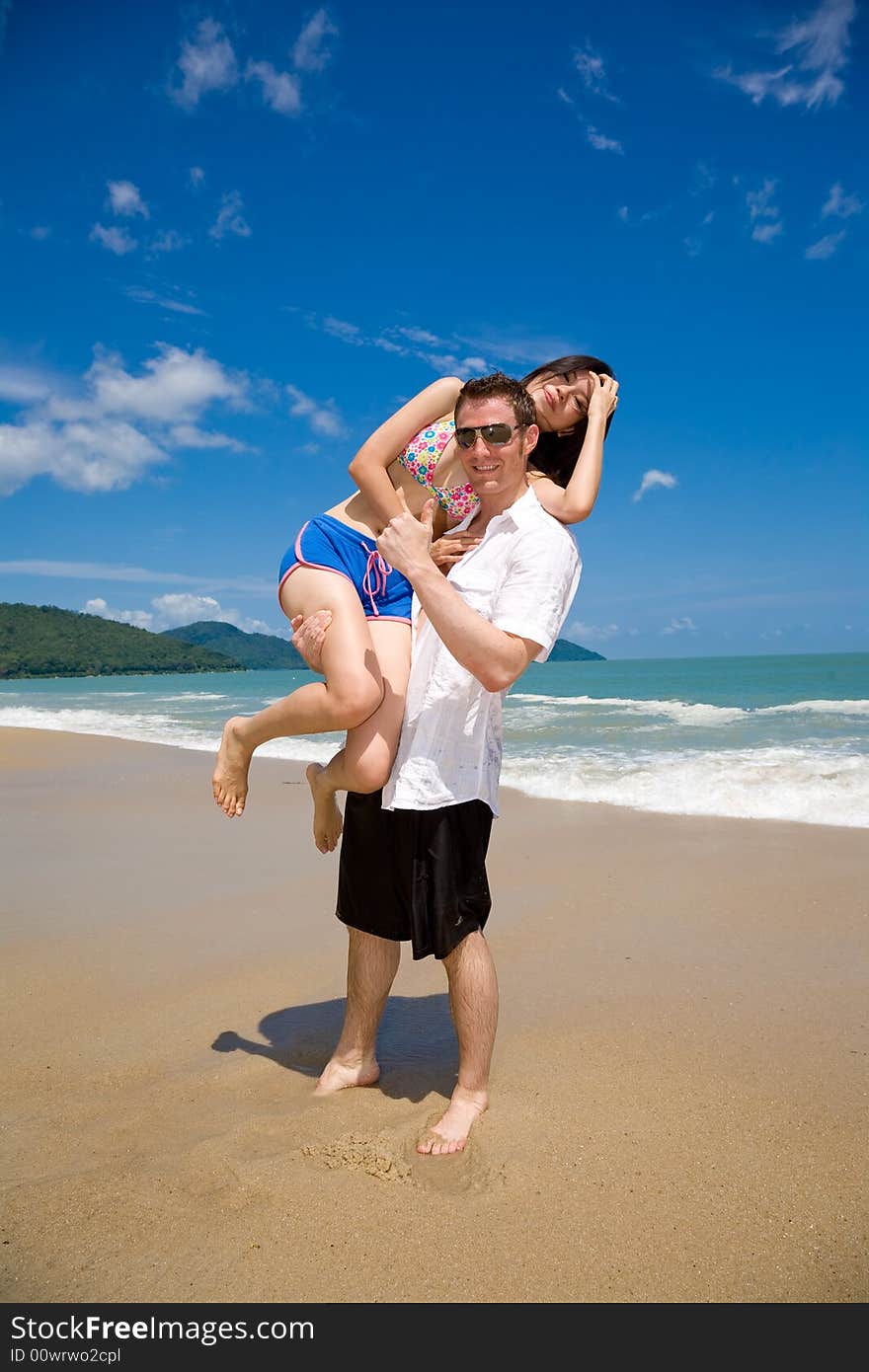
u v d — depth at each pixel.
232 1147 2.46
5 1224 2.10
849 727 14.17
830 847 6.08
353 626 2.83
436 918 2.63
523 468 2.82
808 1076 2.88
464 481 3.08
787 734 13.23
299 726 2.85
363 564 3.05
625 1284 1.91
